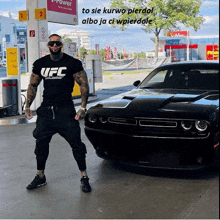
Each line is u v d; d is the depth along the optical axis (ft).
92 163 17.19
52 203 12.64
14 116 32.24
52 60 13.29
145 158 14.34
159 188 13.71
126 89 55.52
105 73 96.17
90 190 13.61
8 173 16.21
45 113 13.50
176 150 13.76
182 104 14.49
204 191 13.26
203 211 11.51
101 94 49.85
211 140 13.37
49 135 13.84
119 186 14.06
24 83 37.76
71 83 13.44
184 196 12.85
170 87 17.60
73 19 40.60
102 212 11.75
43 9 33.55
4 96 31.96
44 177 14.43
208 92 16.29
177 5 112.27
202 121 13.38
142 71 101.35
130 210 11.82
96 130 15.26
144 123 14.08
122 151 14.79
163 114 13.84
